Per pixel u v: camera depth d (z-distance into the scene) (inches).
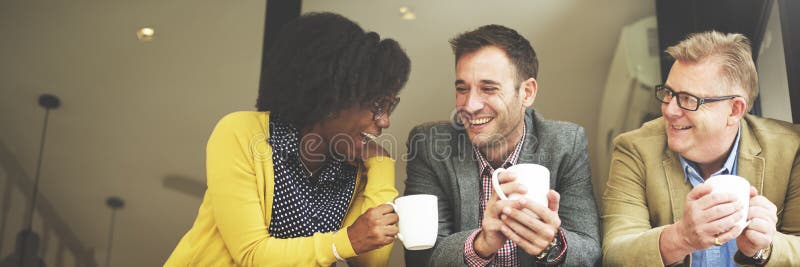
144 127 77.7
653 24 75.5
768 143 57.6
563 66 75.9
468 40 62.8
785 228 56.2
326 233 52.4
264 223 54.2
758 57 69.1
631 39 75.7
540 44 77.0
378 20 79.3
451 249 54.4
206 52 79.4
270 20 79.6
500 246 52.2
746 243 49.7
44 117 78.0
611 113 73.6
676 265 53.2
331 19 59.8
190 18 80.7
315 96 57.6
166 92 78.5
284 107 57.5
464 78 61.9
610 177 61.9
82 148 77.2
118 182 76.1
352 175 59.3
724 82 57.4
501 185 49.5
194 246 55.0
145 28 80.7
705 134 57.4
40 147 77.3
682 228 49.9
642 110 72.9
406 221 50.1
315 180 58.2
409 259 59.1
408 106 75.8
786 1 65.4
